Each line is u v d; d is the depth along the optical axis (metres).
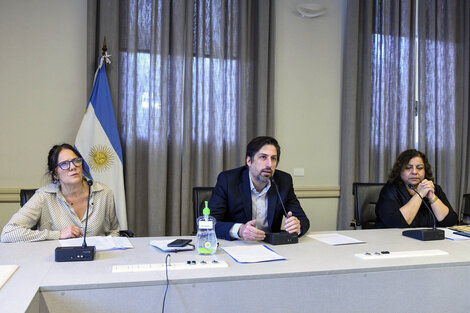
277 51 3.56
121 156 2.98
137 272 1.26
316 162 3.66
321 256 1.52
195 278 1.20
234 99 3.36
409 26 3.71
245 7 3.32
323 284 1.31
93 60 3.00
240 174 2.07
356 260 1.46
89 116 2.95
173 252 1.56
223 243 1.73
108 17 3.03
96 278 1.18
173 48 3.16
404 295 1.40
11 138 3.02
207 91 3.31
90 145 2.94
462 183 3.79
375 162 3.69
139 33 3.17
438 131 3.77
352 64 3.55
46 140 3.08
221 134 3.28
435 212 2.31
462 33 3.81
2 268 1.26
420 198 2.26
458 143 3.78
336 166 3.72
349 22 3.57
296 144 3.61
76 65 3.14
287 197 2.08
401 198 2.37
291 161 3.60
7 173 3.01
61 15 3.12
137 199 3.16
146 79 3.18
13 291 1.07
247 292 1.24
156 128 3.12
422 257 1.52
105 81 2.97
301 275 1.29
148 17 3.18
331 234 2.01
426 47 3.81
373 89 3.68
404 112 3.71
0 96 3.00
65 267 1.31
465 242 1.83
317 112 3.67
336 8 3.71
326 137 3.69
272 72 3.42
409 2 3.70
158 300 1.18
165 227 3.17
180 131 3.18
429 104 3.79
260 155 1.88
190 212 3.22
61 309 1.12
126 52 3.12
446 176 3.76
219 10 3.29
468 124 3.78
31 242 1.70
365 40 3.60
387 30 3.65
